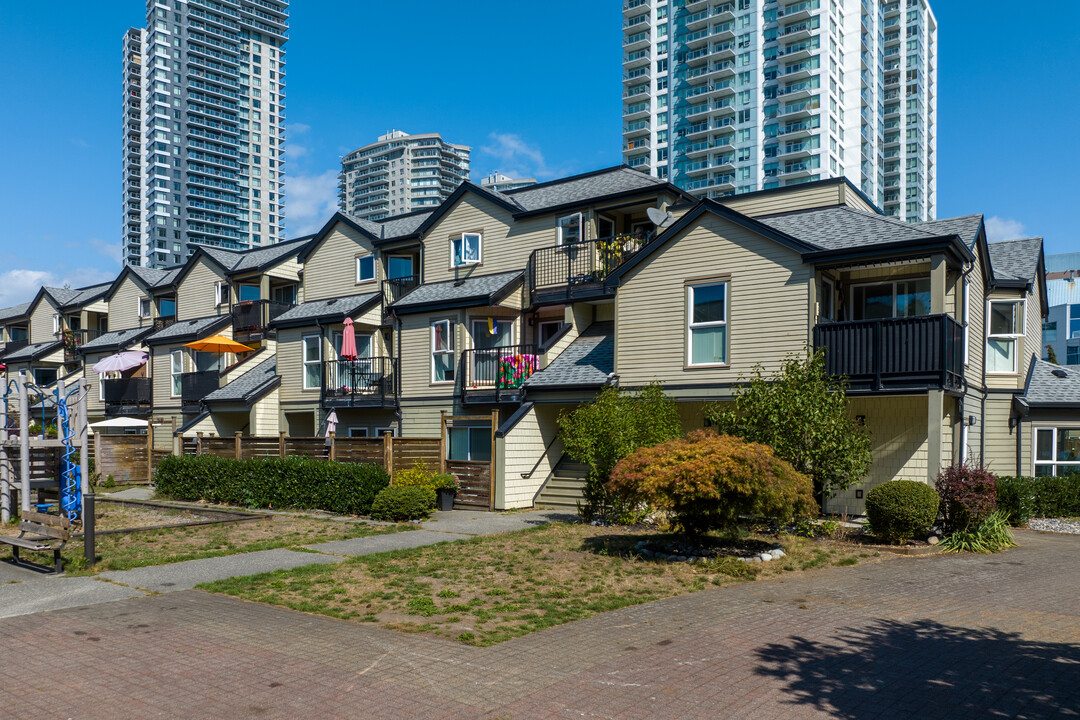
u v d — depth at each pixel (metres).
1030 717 5.86
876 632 8.09
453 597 9.71
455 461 19.50
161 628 8.30
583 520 16.55
